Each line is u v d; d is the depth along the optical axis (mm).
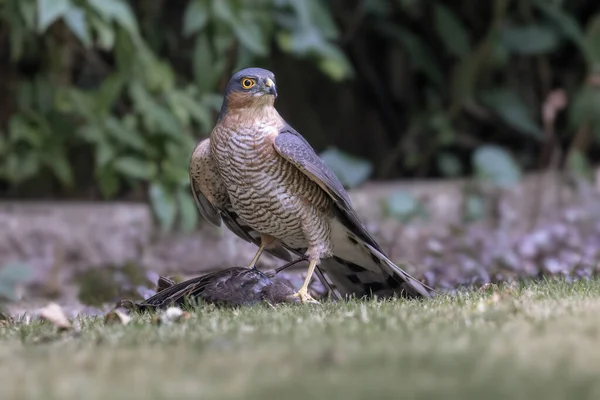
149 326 6430
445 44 16203
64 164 13984
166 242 13398
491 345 5160
